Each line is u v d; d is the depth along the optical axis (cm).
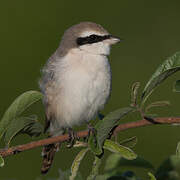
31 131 671
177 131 1238
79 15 1458
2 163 588
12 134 634
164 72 609
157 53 1427
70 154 1222
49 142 658
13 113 615
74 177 644
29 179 1237
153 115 623
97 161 631
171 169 670
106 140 622
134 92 623
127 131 1249
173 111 1292
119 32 1472
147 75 1385
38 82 905
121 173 693
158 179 670
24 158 1247
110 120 613
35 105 1186
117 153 655
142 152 1248
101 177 677
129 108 620
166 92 1304
